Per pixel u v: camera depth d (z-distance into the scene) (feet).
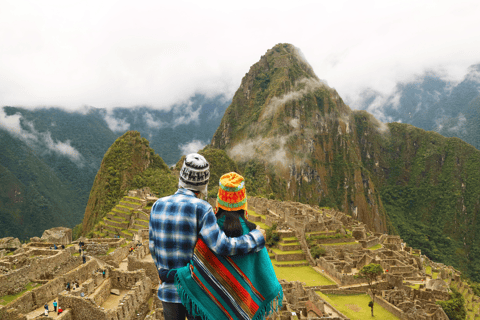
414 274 271.90
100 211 516.73
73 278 116.98
